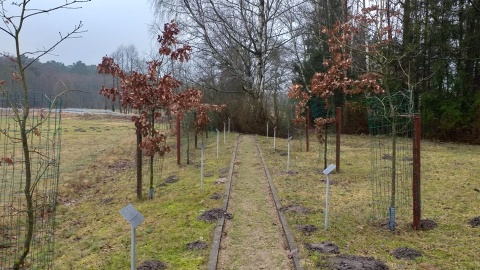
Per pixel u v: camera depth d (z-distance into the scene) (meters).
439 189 10.62
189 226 8.20
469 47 23.92
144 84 10.37
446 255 6.48
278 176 12.81
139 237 7.85
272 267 6.31
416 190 7.68
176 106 10.50
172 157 17.92
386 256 6.51
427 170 13.28
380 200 9.68
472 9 23.30
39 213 9.44
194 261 6.48
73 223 9.68
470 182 11.27
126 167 17.09
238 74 29.28
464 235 7.33
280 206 9.40
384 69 8.62
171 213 9.23
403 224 8.09
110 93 10.41
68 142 26.44
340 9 28.97
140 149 10.91
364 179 12.20
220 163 15.52
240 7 27.02
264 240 7.45
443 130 24.89
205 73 32.03
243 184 11.93
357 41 16.70
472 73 25.17
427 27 24.50
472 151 18.91
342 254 6.60
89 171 16.45
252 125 29.47
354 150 18.81
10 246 7.68
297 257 6.47
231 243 7.32
